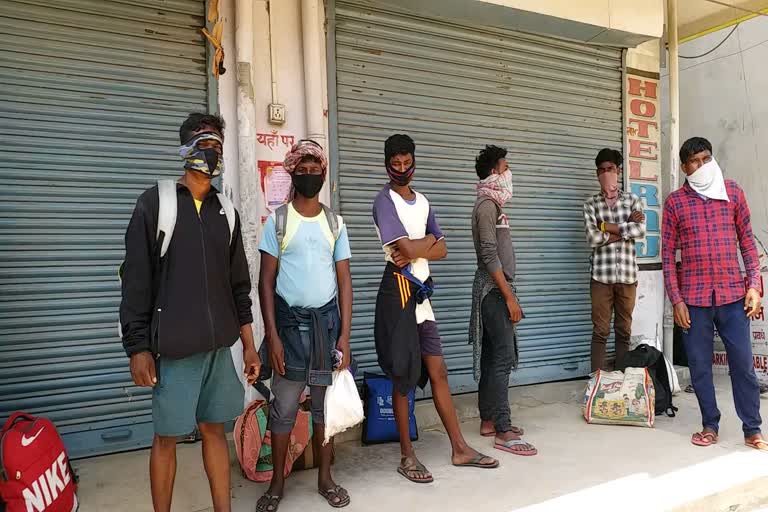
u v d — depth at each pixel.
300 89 3.95
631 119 5.61
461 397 4.52
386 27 4.34
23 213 3.27
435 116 4.57
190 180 2.37
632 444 3.70
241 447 3.10
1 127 3.22
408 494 2.92
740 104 6.06
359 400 2.81
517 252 5.00
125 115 3.51
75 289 3.39
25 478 2.40
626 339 4.94
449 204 4.64
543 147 5.12
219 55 3.59
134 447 3.50
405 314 3.10
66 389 3.35
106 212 3.47
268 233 2.79
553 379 5.16
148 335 2.23
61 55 3.35
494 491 2.96
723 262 3.74
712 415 3.78
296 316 2.78
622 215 4.80
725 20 6.17
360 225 4.25
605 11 4.94
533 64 5.05
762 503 3.17
